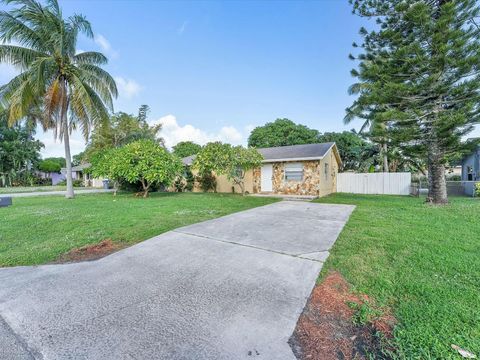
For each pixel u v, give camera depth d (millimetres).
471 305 2297
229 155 12250
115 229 5430
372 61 9203
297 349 1836
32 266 3592
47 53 11680
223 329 2061
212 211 7719
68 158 12477
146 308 2402
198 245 4289
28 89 10797
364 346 1861
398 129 8328
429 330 1979
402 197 12250
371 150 20844
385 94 8125
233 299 2531
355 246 4039
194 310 2348
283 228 5387
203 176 16266
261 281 2916
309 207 8539
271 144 27828
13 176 28922
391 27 8531
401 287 2672
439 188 8445
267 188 14211
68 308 2436
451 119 7078
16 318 2287
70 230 5430
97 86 12281
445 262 3273
